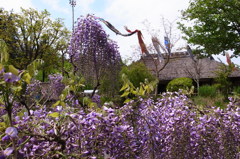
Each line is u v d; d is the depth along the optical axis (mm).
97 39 4285
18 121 1450
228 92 16016
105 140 1715
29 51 22859
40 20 22531
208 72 22891
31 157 1431
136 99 2111
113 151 1754
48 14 22656
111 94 4734
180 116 2301
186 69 22141
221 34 16359
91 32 4250
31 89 3885
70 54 4332
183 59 24547
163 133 2238
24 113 1623
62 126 1569
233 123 2391
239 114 2422
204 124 2355
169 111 2482
